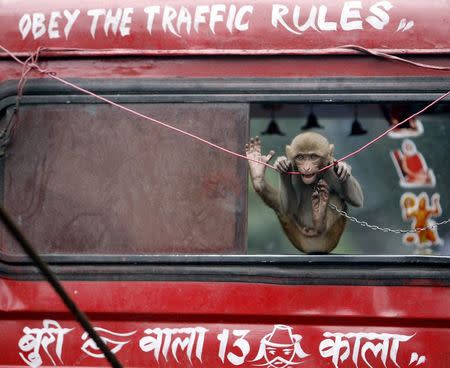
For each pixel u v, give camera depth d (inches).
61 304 259.3
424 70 256.7
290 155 263.1
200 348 256.1
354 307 251.9
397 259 251.4
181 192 260.7
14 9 269.0
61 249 262.5
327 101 257.6
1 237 264.2
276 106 326.6
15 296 261.1
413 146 340.8
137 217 261.3
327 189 264.2
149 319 258.5
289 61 259.8
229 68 261.0
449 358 250.8
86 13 265.6
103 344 206.1
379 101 256.7
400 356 251.4
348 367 252.4
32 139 265.6
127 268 258.8
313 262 253.3
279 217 273.7
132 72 263.1
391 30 258.1
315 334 253.6
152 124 262.4
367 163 365.1
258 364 253.9
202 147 261.0
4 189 265.3
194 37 261.7
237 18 261.3
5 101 265.6
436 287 251.3
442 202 337.7
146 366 257.4
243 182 259.8
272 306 253.6
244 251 257.9
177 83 261.6
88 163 263.6
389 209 373.4
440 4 258.8
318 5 260.7
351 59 258.5
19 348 261.1
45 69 265.3
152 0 265.3
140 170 261.9
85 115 264.4
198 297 255.8
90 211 262.5
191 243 259.3
